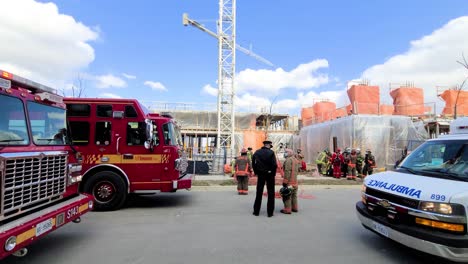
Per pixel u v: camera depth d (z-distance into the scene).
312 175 17.78
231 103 33.94
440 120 21.67
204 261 4.45
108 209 7.91
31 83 4.46
